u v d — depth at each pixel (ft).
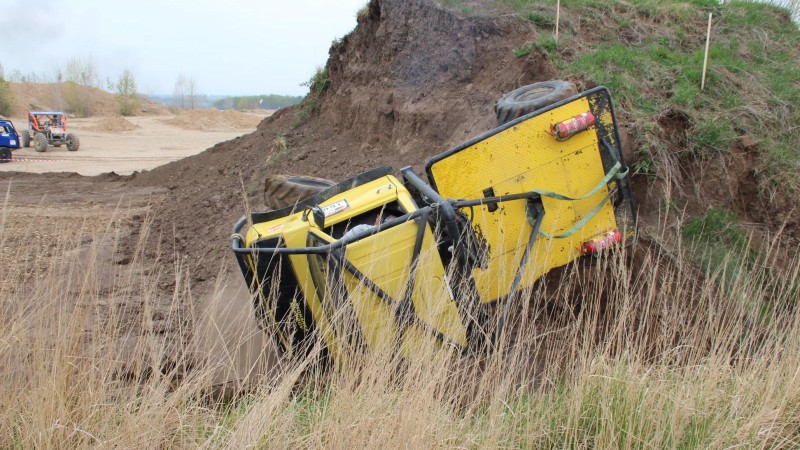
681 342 17.02
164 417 13.51
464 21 31.96
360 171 32.30
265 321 16.51
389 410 12.90
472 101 29.07
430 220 16.46
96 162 96.32
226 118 200.34
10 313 15.16
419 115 30.91
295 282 16.17
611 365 15.72
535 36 29.07
